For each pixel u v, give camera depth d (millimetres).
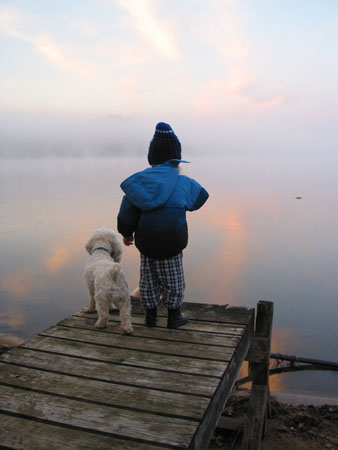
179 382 2432
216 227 41656
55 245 31594
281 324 14320
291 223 43469
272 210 54656
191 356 2826
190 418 2025
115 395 2281
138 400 2219
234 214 51156
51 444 1834
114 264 3375
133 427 1953
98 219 46219
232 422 4586
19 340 9242
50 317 15570
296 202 63531
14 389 2371
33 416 2066
